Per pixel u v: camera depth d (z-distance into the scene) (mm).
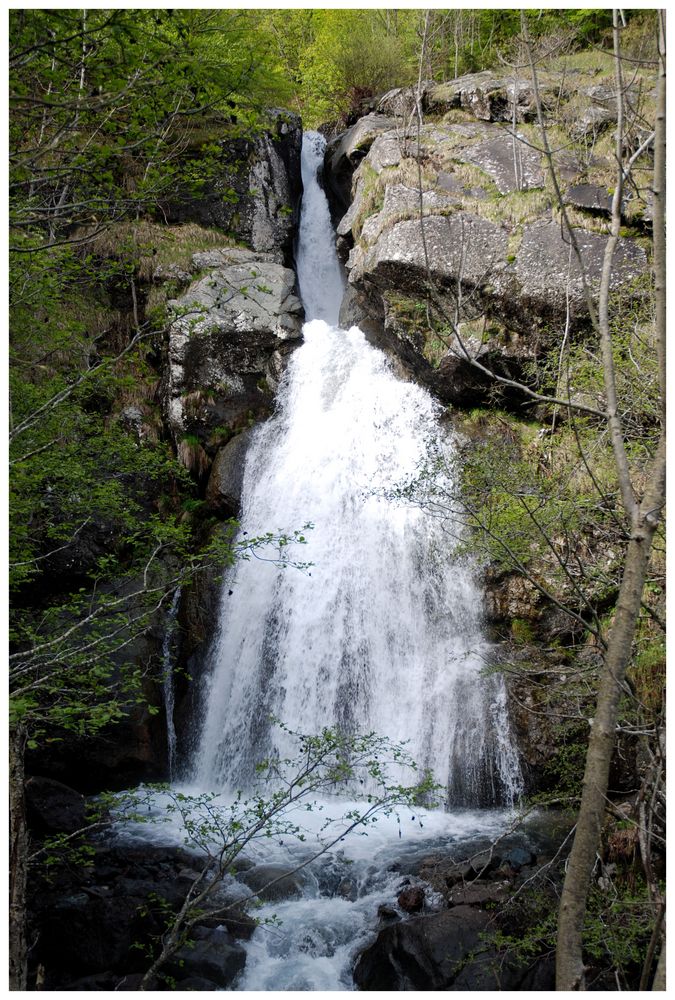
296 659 10992
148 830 8961
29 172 5930
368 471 11859
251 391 13422
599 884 6039
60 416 7340
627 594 3625
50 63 5680
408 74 18891
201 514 12609
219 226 15258
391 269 11867
